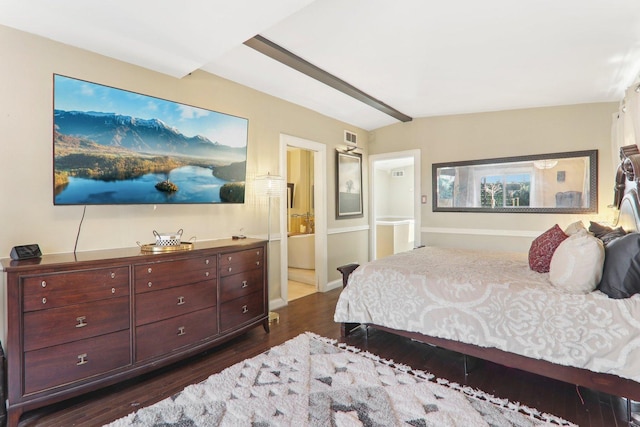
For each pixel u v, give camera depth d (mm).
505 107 4402
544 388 2217
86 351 2035
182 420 1857
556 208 4152
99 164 2398
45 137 2289
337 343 2955
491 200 4605
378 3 2232
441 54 2943
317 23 2496
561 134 4141
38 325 1866
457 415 1901
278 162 4066
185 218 3098
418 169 5211
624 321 1868
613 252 2008
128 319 2215
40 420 1895
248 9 2021
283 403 2012
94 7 1962
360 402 2027
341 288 5102
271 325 3441
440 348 2852
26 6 1932
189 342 2545
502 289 2293
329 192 4980
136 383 2283
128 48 2467
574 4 2119
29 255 2096
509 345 2188
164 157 2758
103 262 2102
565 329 2020
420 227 5207
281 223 4098
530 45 2689
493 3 2180
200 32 2268
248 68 3254
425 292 2602
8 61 2145
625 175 2906
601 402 2045
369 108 4613
